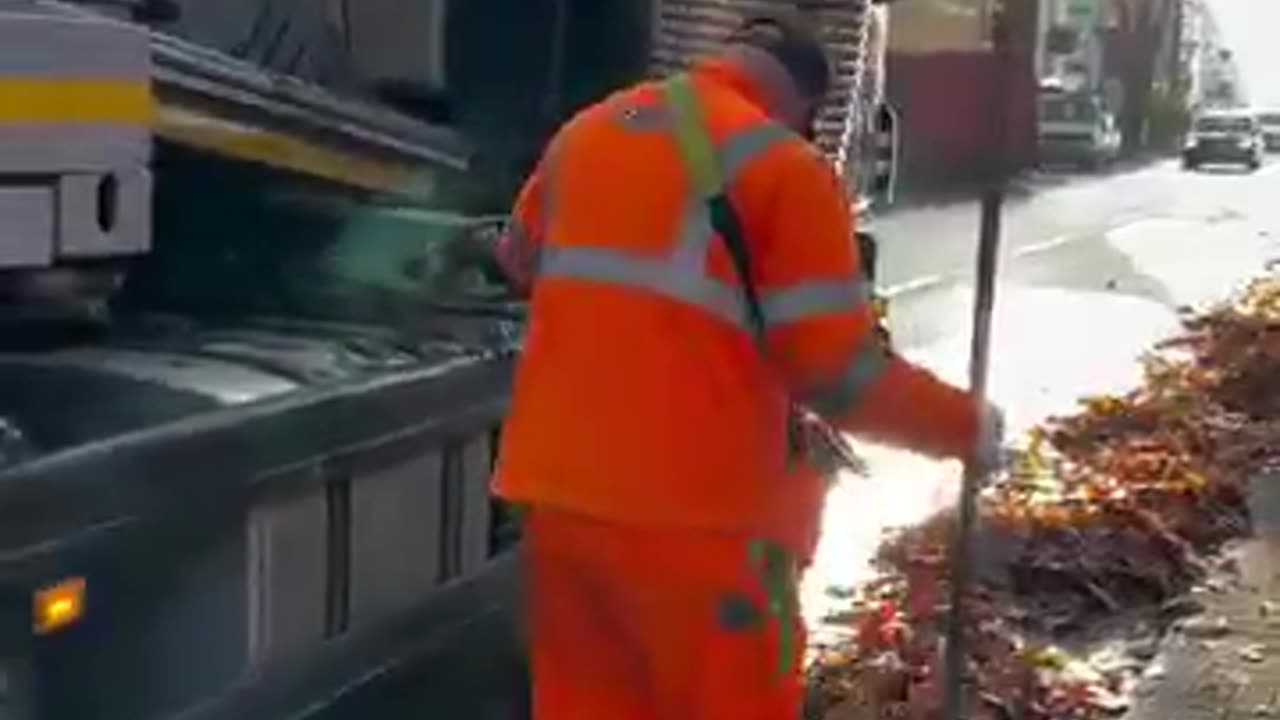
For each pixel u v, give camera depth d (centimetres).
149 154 376
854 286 343
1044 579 686
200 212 482
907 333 1455
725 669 348
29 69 342
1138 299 1812
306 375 398
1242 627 658
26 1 352
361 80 556
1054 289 1906
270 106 459
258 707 369
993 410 367
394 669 419
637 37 571
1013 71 429
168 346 413
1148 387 1116
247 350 418
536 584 361
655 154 348
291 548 376
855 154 660
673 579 344
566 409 346
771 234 342
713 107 349
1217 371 1162
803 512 361
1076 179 4353
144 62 368
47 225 349
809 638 631
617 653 354
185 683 346
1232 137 5000
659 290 344
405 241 504
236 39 518
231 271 488
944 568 691
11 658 302
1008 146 421
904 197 2417
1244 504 821
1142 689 593
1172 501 787
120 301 464
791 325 339
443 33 566
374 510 407
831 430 376
